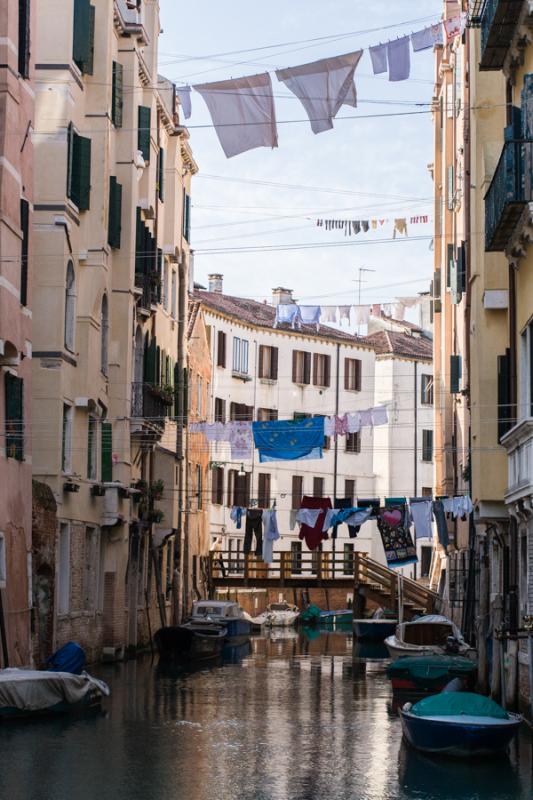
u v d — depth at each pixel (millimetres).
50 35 32031
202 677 35719
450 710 21500
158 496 41312
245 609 69250
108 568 37094
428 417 80188
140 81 39281
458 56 46000
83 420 34000
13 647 26859
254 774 19766
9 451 26953
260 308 76875
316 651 49031
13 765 20062
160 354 45062
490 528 31094
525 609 24516
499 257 28406
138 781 19000
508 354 25625
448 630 38656
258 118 21562
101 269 34219
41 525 29734
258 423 37656
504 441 24844
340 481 76625
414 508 42906
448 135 50406
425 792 18547
